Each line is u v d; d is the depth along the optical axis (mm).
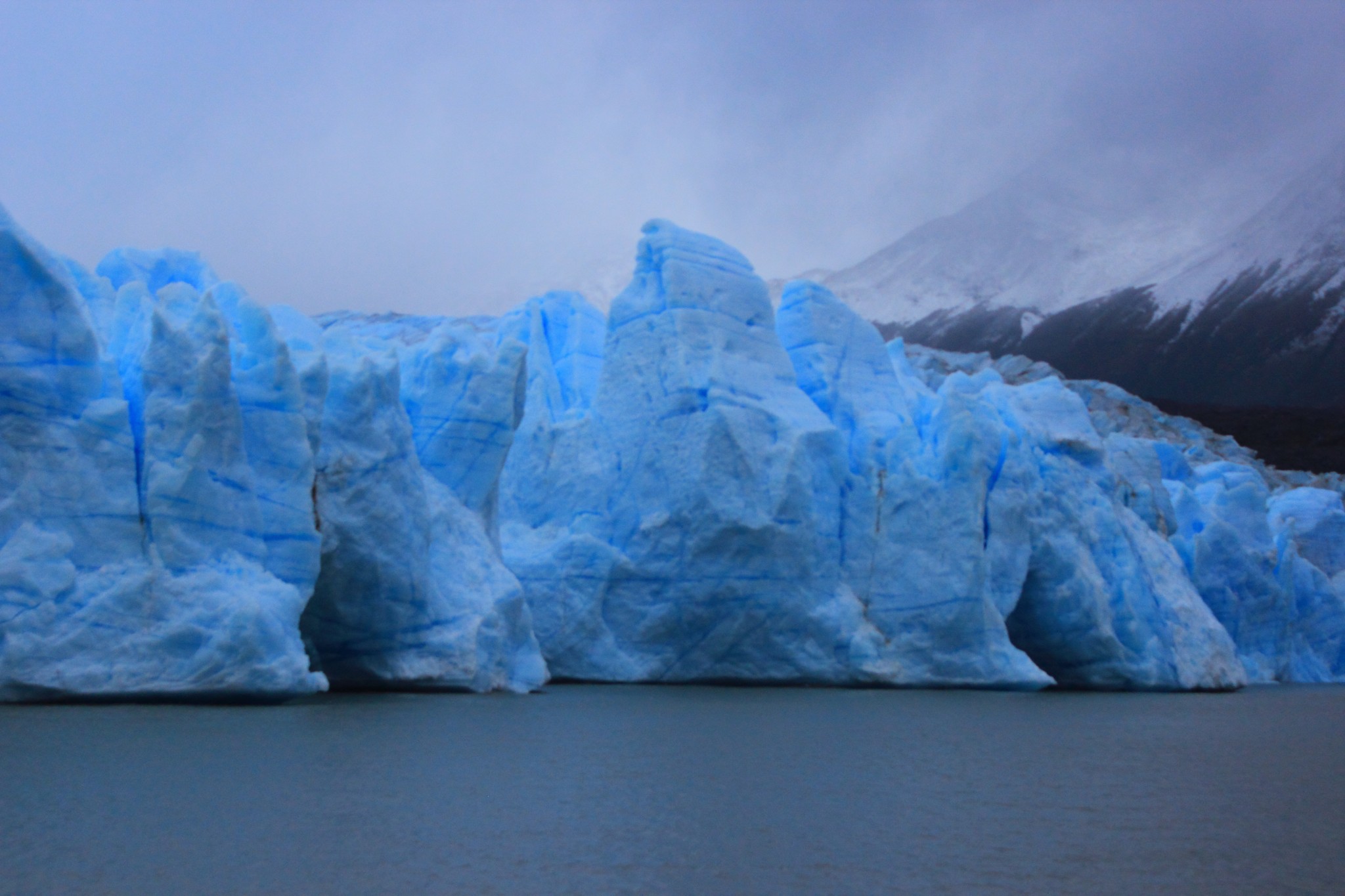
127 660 16891
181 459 17766
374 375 22328
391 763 12711
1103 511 31891
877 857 8898
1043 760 14797
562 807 10531
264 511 19359
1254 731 19812
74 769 11508
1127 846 9586
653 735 16297
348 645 22156
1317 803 12023
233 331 21422
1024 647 31438
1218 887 8320
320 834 9148
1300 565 41969
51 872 7867
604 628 28125
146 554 17641
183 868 8031
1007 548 28953
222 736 14188
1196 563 36594
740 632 27609
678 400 28719
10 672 16406
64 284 18047
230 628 17000
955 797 11711
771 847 9156
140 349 19219
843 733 17188
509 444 25766
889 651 27766
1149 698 27953
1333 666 41531
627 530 28844
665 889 7852
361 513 21469
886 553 28781
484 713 18672
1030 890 8094
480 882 7926
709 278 30375
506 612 24062
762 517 27359
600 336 35094
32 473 17250
